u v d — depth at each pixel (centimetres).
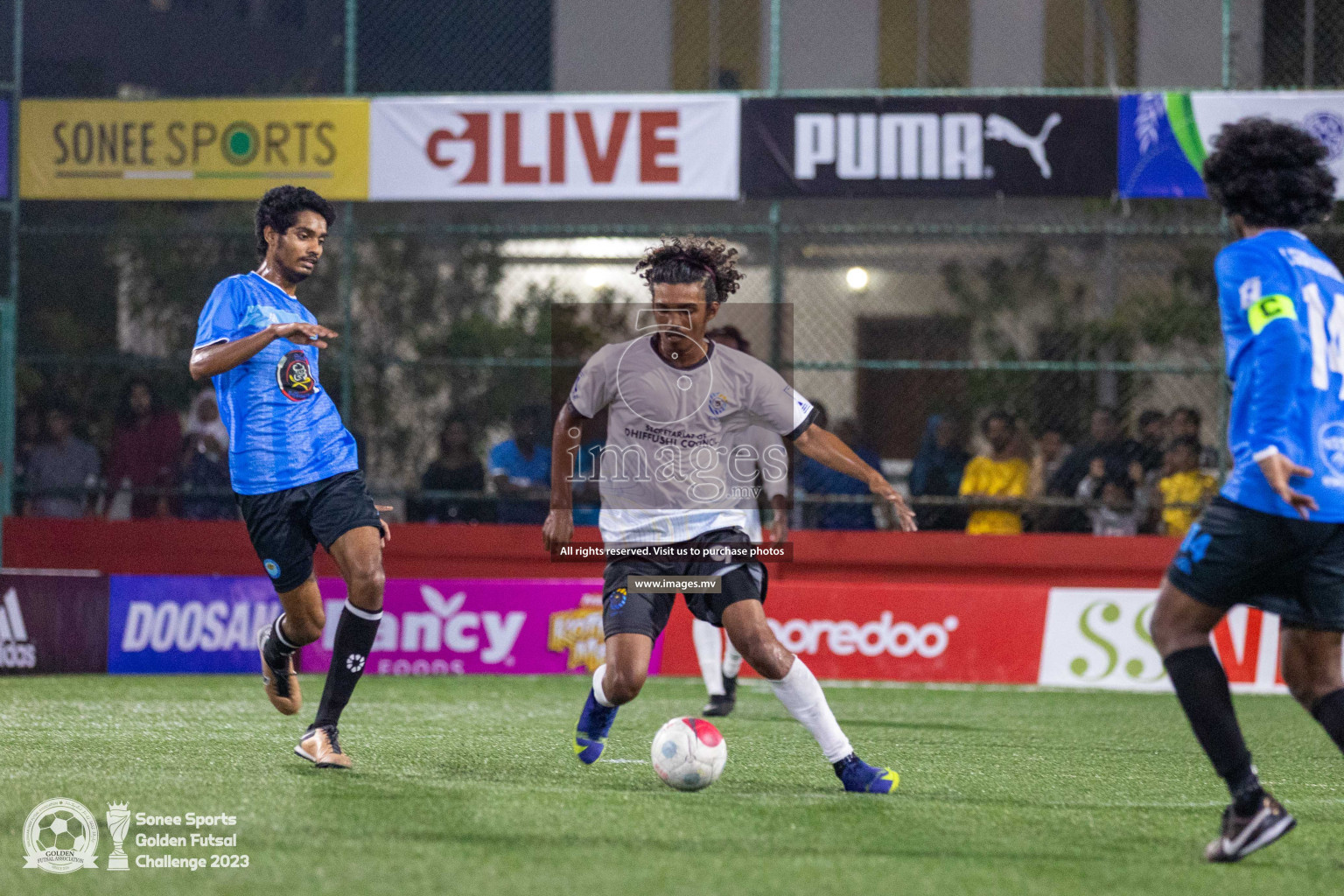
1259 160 1078
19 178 3023
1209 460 2981
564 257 3403
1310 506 983
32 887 925
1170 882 977
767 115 2895
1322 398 1027
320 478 1420
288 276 1462
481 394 3166
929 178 2864
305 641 1480
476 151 2944
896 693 2569
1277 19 3209
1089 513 2909
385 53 3719
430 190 2953
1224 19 2852
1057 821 1208
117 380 3125
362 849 1031
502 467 2959
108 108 3008
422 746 1659
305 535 1438
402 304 3381
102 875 953
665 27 3916
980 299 3553
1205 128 2811
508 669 2777
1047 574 2861
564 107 2928
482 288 3394
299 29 4038
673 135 2912
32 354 3148
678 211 3544
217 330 1390
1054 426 3219
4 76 3017
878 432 3275
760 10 3931
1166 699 2527
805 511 2944
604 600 1348
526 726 1902
